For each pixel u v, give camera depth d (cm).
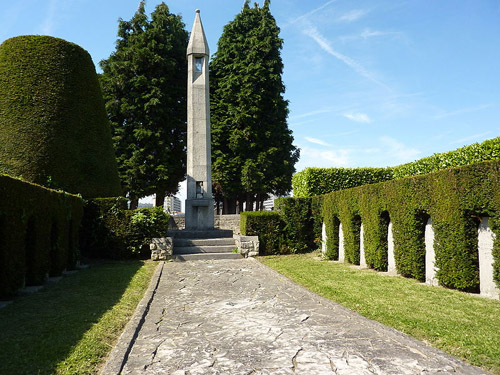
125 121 2306
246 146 2384
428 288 683
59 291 674
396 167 1484
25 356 353
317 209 1347
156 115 2258
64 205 879
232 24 2569
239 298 657
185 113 2389
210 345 417
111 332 447
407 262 793
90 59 1362
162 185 2253
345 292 659
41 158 1138
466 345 378
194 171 1518
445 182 670
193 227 1491
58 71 1230
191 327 488
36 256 718
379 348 396
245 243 1261
